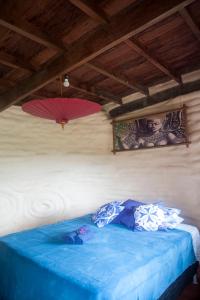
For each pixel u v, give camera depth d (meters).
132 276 1.66
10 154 3.52
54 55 2.42
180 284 2.22
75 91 3.56
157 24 2.11
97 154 4.24
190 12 1.96
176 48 2.53
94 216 3.09
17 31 1.90
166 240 2.34
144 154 3.73
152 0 1.72
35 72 2.67
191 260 2.47
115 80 3.31
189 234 2.57
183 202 3.25
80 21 1.97
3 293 2.01
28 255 1.97
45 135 3.91
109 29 1.95
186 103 3.28
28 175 3.65
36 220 3.66
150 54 2.52
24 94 2.81
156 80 3.38
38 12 1.85
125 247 2.16
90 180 4.20
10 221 3.42
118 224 2.93
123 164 3.99
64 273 1.65
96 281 1.55
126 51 2.56
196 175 3.14
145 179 3.69
